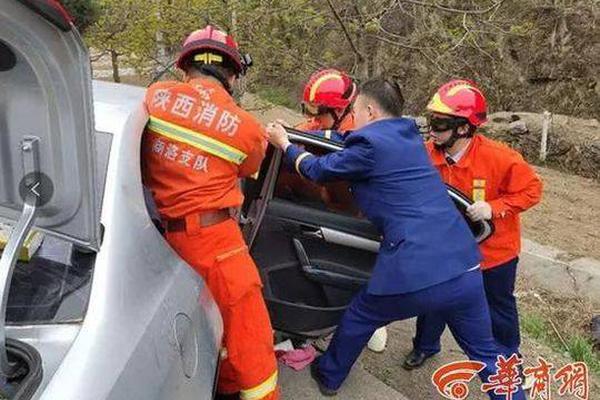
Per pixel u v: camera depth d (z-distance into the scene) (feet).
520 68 47.96
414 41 27.73
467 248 10.02
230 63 8.87
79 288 5.82
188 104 8.28
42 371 5.10
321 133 11.10
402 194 9.73
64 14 4.62
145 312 6.11
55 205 5.38
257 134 8.53
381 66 30.71
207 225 8.39
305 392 11.26
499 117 44.34
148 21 25.31
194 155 8.26
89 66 4.94
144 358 5.74
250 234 10.63
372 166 9.64
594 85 46.03
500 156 11.19
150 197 8.32
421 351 12.92
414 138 10.09
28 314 5.66
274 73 27.22
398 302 9.91
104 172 6.63
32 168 5.25
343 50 30.07
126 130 7.15
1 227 6.39
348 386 11.78
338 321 11.18
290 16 24.79
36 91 4.99
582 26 46.44
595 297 21.89
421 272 9.67
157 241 6.98
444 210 9.96
